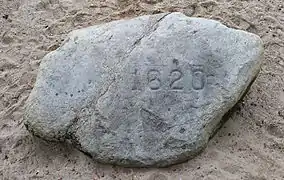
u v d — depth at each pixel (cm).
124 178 293
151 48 311
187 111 297
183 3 397
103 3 402
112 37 321
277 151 307
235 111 323
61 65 318
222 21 384
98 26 333
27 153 312
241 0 400
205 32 313
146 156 293
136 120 298
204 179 290
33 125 306
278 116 325
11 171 304
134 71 307
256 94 336
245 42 311
